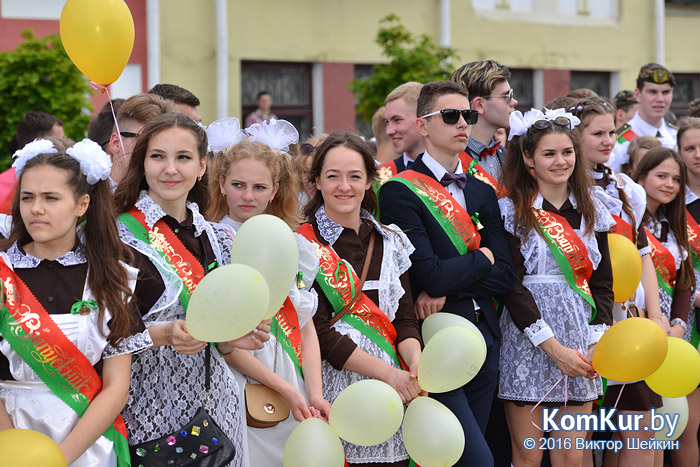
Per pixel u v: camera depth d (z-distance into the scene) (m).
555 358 3.14
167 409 2.39
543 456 3.57
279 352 2.74
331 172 2.90
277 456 2.76
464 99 3.25
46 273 2.21
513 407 3.31
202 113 8.81
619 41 11.41
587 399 3.25
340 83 9.61
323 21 9.44
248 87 9.20
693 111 5.14
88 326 2.21
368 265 2.93
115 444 2.26
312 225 2.98
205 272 2.48
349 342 2.83
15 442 1.95
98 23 2.77
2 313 2.14
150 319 2.39
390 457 2.86
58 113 6.66
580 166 3.33
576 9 11.16
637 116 5.47
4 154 6.67
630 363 2.97
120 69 2.90
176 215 2.51
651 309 3.76
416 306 3.16
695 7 11.90
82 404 2.18
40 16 8.04
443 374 2.59
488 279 3.15
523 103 10.95
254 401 2.63
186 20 8.65
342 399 2.55
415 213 3.15
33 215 2.14
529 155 3.29
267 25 9.11
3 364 2.17
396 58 8.04
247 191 2.91
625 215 3.69
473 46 10.38
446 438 2.60
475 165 3.51
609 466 3.76
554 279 3.26
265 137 3.06
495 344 3.21
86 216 2.27
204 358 2.46
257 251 2.35
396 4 9.86
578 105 3.74
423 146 3.82
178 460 2.28
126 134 3.00
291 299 2.75
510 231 3.29
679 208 3.98
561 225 3.27
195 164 2.48
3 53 6.73
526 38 10.75
